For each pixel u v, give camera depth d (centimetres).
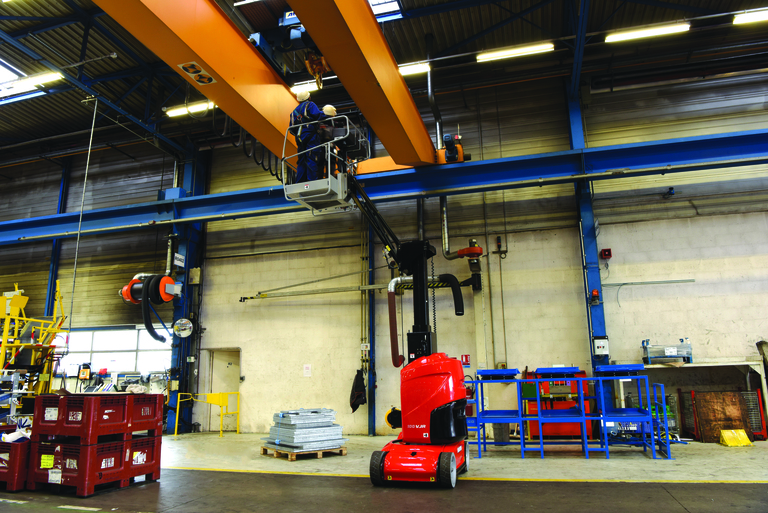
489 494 582
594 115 1214
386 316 1230
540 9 1064
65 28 1095
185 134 1394
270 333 1306
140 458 669
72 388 1434
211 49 626
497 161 1070
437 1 1032
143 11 525
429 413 648
